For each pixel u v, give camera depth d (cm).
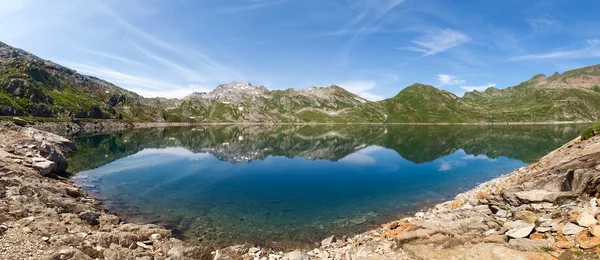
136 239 1844
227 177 4481
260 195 3416
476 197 2805
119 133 14375
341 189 3678
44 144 4128
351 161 6053
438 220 1834
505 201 2125
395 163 5631
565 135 11094
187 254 1777
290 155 7162
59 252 1350
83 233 1734
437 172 4619
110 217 2277
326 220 2597
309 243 2128
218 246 2066
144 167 5238
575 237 1232
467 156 6209
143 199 3194
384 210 2847
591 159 2095
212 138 12650
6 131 5053
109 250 1558
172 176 4488
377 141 10650
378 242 1800
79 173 4478
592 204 1562
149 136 12875
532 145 7762
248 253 1905
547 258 1140
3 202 1956
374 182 4038
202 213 2761
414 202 3073
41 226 1656
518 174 3431
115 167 5150
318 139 12306
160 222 2494
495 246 1288
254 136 14288
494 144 8281
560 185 2041
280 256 1834
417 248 1538
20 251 1338
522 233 1398
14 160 3369
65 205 2311
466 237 1541
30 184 2472
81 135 12262
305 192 3553
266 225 2472
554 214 1566
